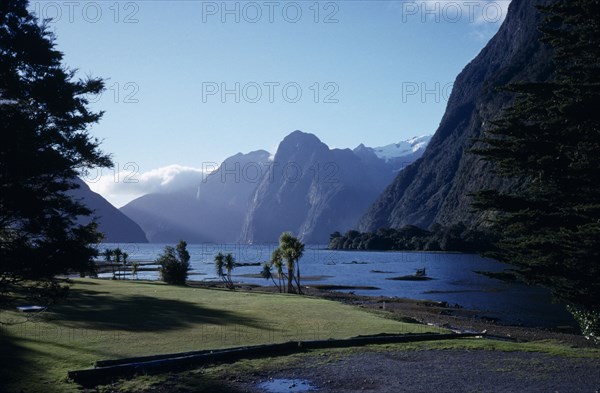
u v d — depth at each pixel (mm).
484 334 23281
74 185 15508
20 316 22594
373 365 15516
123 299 32344
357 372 14625
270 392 12602
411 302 51469
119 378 13633
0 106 14727
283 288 63938
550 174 22094
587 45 21688
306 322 24141
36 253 13984
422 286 74625
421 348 18312
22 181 14258
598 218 19828
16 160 13570
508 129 22750
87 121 15711
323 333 20812
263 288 64500
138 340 18188
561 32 22375
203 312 26891
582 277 19703
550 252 20344
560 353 17609
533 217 21531
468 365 15555
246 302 33250
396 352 17547
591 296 20016
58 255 14367
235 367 15109
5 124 13898
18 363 14141
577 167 21516
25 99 14992
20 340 17344
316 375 14281
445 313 43156
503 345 19109
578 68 21812
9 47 14531
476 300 55094
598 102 20359
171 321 23109
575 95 21312
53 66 15445
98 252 15406
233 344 17906
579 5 21375
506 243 22172
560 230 19844
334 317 26266
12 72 14531
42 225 14414
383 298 54812
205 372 14531
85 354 15641
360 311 30344
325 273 104500
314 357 16609
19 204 13656
